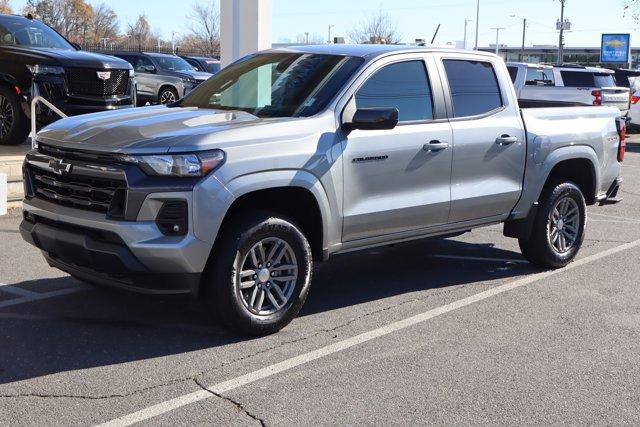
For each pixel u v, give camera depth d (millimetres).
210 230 4793
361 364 4879
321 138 5336
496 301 6352
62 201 5176
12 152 10469
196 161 4746
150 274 4797
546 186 7242
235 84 6199
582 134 7371
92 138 5020
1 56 10914
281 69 6043
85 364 4758
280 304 5332
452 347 5230
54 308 5844
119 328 5434
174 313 5789
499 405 4324
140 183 4699
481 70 6676
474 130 6363
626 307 6242
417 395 4426
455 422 4102
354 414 4160
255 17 10781
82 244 4898
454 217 6352
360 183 5602
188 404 4227
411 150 5879
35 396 4273
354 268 7434
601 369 4898
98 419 4012
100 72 11102
